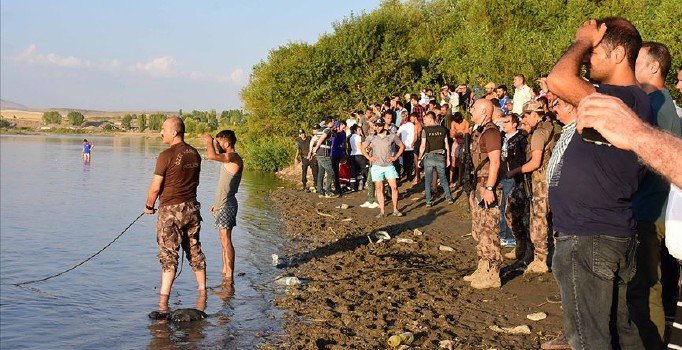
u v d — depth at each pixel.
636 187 3.56
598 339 3.50
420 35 36.75
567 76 3.17
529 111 8.77
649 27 18.52
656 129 2.15
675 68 16.11
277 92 35.19
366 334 6.86
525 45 21.38
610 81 3.65
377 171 15.62
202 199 23.16
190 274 10.34
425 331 6.79
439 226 13.95
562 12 25.66
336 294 8.70
